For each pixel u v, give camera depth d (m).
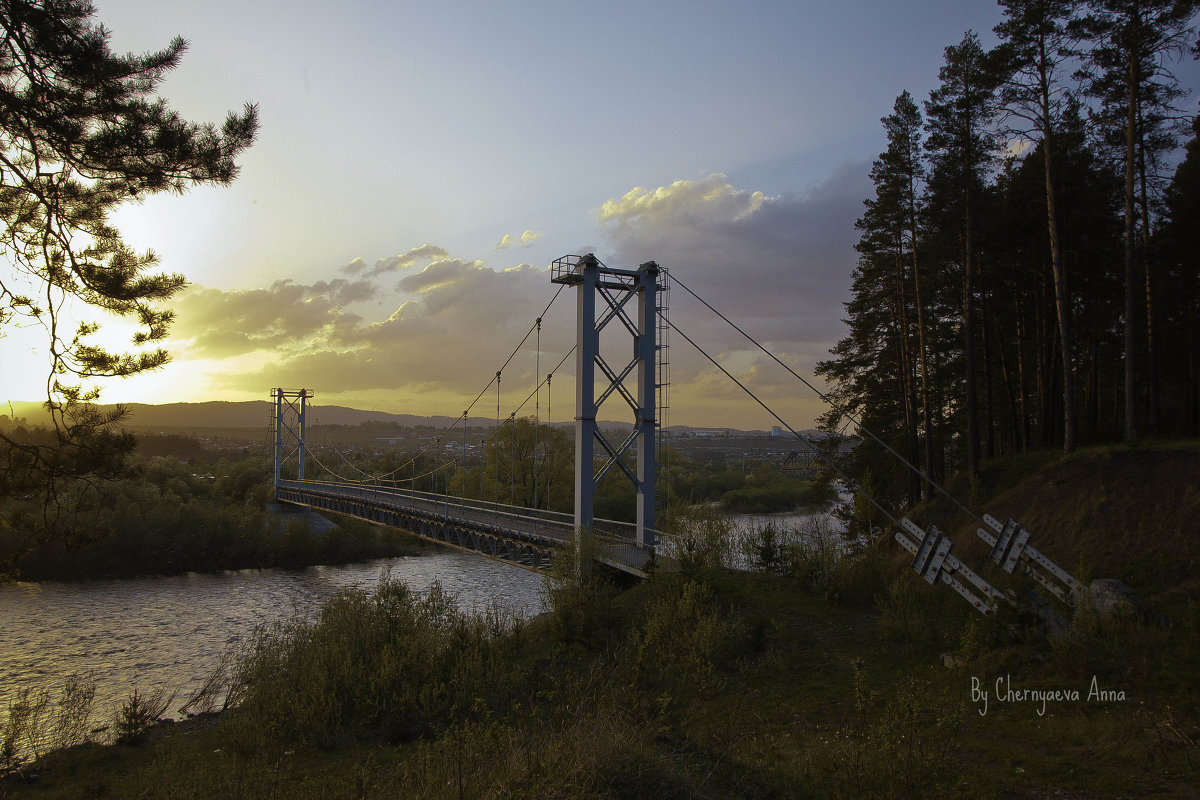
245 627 31.72
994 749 7.67
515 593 37.50
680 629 13.34
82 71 7.22
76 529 9.12
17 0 6.66
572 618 15.12
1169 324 25.88
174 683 22.66
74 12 7.28
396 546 57.78
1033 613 11.04
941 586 13.85
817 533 18.31
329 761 10.67
